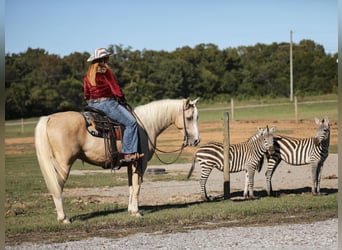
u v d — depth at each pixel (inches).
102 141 430.6
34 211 488.1
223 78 3058.6
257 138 533.3
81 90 2829.7
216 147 541.6
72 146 417.4
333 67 2935.5
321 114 1884.8
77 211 479.2
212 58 3270.2
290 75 2839.6
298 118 1771.7
